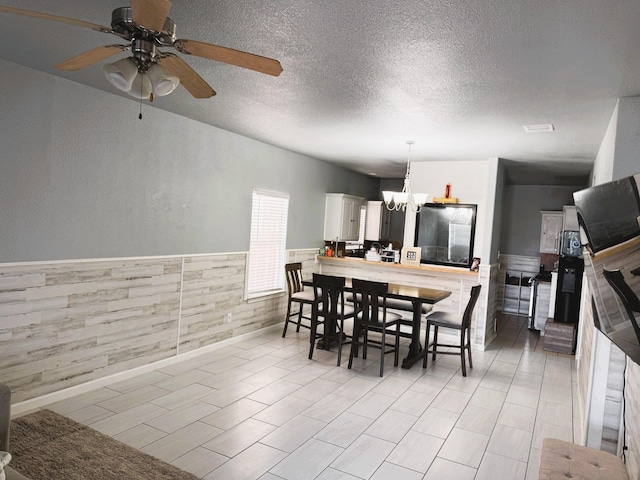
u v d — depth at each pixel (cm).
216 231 536
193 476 282
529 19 209
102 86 386
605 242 181
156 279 461
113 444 315
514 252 918
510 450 338
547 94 318
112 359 423
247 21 236
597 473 231
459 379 495
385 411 396
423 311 588
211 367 484
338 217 767
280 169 645
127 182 426
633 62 250
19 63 336
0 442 245
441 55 261
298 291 658
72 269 384
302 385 446
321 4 210
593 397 328
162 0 146
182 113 465
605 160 400
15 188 342
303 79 325
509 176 780
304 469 297
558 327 627
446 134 475
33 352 360
